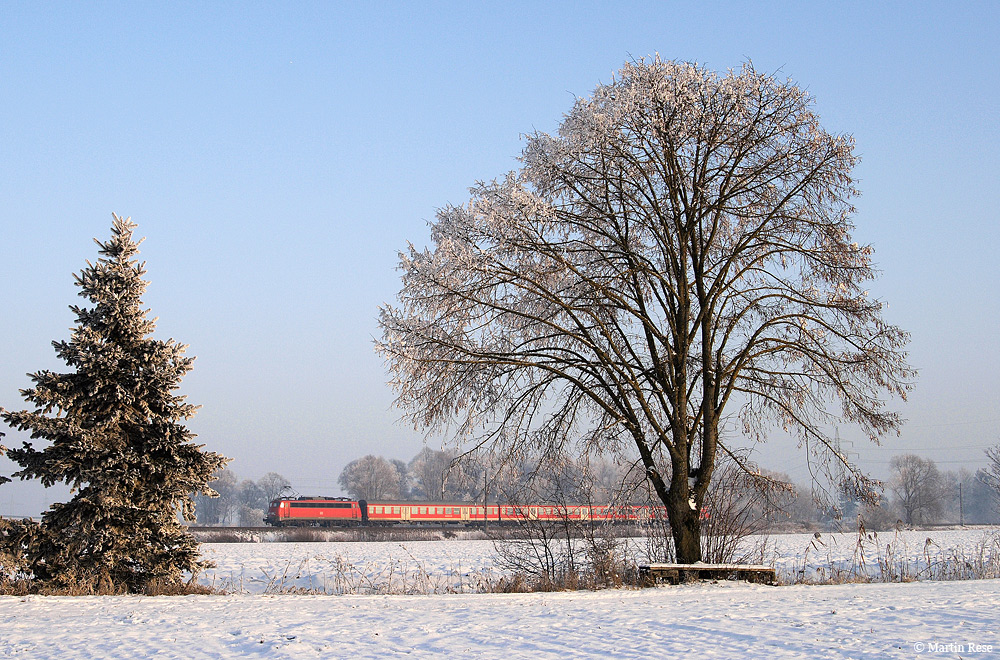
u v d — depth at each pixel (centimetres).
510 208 1866
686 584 1784
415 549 4412
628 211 2059
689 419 2047
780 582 1912
